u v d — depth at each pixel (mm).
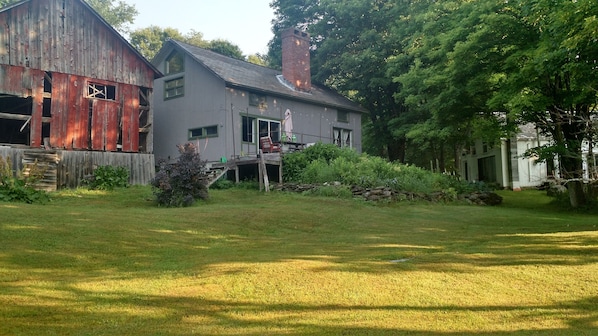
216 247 8586
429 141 27344
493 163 29469
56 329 4379
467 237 9906
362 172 18578
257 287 5797
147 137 20734
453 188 19172
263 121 23234
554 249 8016
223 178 20516
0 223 8664
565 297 5438
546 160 19094
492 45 17062
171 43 23469
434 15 23531
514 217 13891
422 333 4367
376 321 4695
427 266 6859
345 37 31312
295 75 25922
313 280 6086
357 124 29438
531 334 4320
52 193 16000
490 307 5137
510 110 16734
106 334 4273
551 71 14172
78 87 18594
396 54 29672
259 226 11055
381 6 31125
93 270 6621
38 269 6430
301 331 4391
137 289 5703
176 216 11359
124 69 20031
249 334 4305
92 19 19172
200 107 22516
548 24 13914
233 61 25562
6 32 16922
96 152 18938
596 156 19234
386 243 9133
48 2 18016
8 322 4504
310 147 21125
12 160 16766
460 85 19438
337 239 9703
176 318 4734
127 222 9945
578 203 17000
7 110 20906
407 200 17016
